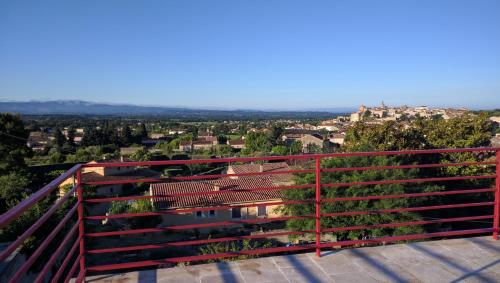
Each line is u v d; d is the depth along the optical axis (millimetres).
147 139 111062
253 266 3941
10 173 33438
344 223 15500
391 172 16156
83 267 3549
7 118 38344
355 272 3803
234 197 23766
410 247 4453
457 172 22203
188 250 20234
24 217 12586
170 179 3594
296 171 4016
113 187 39844
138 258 19078
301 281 3613
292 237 16844
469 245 4508
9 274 7594
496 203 4637
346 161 17062
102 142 89938
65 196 3057
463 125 23359
